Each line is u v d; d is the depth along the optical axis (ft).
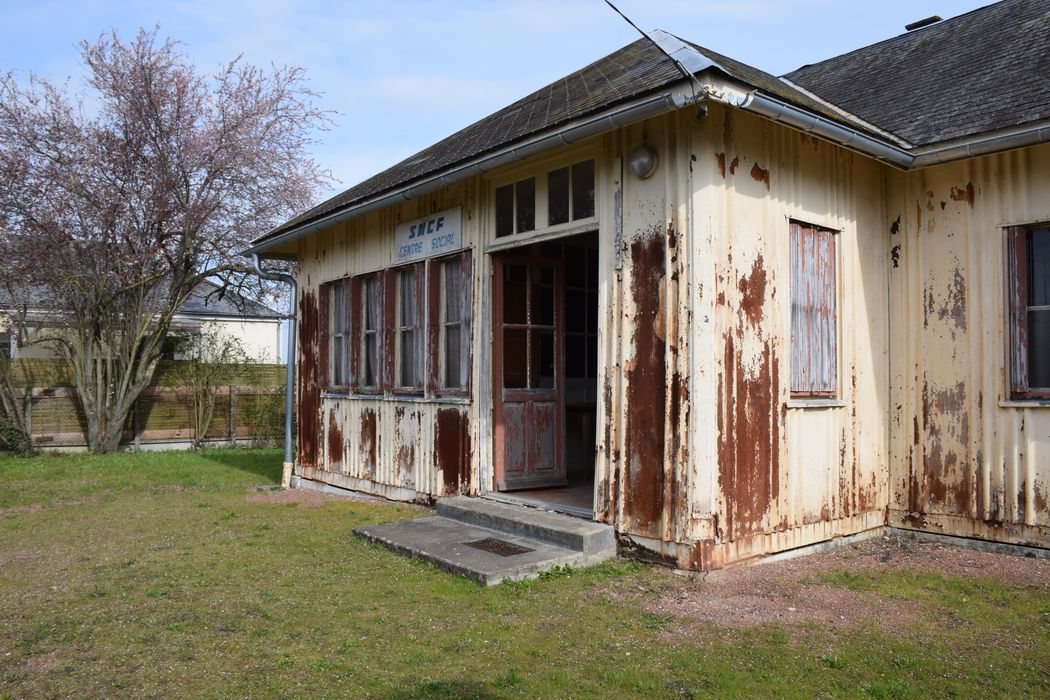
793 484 19.21
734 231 17.85
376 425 29.81
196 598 16.44
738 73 18.52
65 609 15.89
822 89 30.01
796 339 19.85
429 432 26.61
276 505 29.25
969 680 11.59
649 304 18.30
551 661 12.50
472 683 11.60
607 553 18.61
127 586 17.53
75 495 32.35
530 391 25.45
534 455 25.49
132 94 50.37
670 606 15.11
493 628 14.06
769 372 18.60
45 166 48.91
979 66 24.44
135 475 38.91
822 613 14.69
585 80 24.04
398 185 24.58
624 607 15.15
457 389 25.58
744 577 17.03
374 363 30.66
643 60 21.26
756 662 12.30
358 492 30.81
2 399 49.01
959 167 20.94
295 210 56.03
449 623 14.40
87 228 49.32
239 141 52.47
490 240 24.16
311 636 13.89
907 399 21.84
